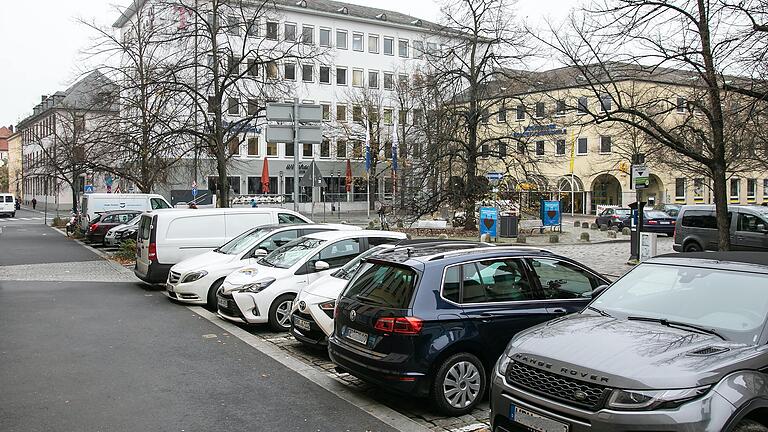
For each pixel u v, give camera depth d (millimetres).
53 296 13633
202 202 42062
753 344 4457
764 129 15602
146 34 23172
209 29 19734
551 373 4320
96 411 6086
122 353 8469
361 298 6531
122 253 22047
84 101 32125
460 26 30016
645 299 5461
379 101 57625
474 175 31062
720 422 3754
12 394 6625
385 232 11031
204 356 8336
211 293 12062
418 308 5984
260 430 5594
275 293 10047
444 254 6496
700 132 13039
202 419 5875
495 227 29047
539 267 6855
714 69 11906
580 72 15359
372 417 5965
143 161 23375
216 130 20047
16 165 99938
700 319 4957
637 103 15180
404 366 5875
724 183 12570
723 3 11133
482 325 6191
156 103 21625
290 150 63406
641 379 3947
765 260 5438
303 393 6734
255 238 12727
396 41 67688
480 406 6379
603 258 22062
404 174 33500
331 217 55906
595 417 3961
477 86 30125
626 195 55062
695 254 5918
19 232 38938
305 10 61656
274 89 20812
